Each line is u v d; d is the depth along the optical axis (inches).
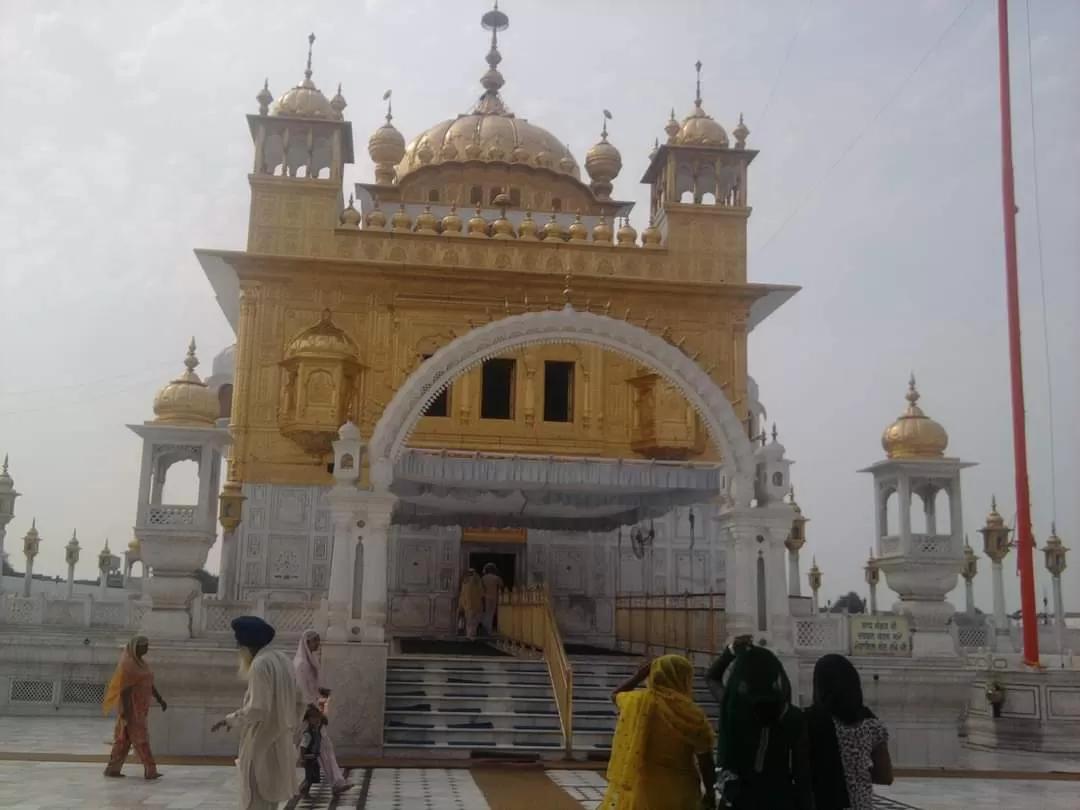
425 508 799.7
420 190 1139.9
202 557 609.6
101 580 1149.1
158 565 603.5
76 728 665.0
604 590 908.0
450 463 629.3
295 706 271.9
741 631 585.0
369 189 1112.8
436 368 591.8
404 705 573.9
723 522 614.5
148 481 615.5
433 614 890.7
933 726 622.2
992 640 940.6
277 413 873.5
